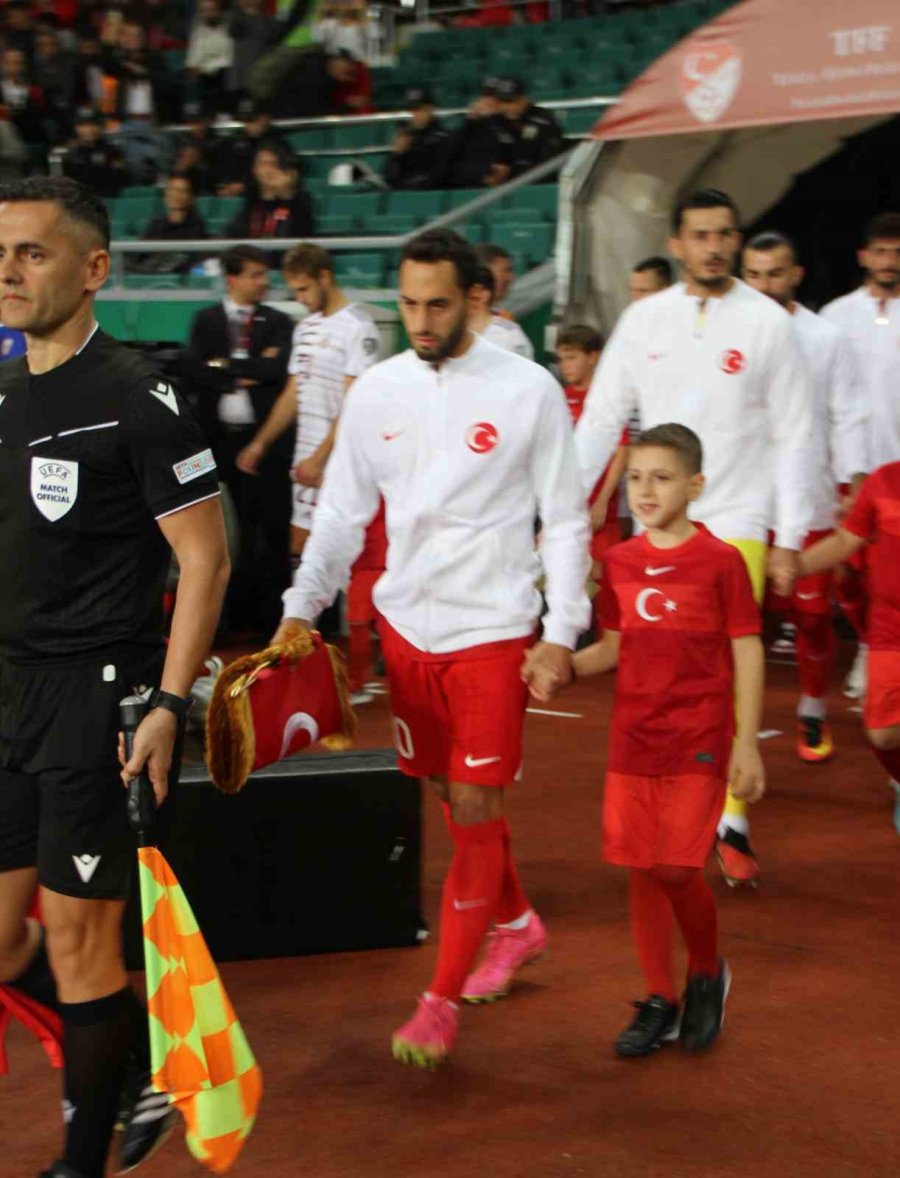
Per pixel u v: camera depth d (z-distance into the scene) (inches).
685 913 137.7
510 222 431.2
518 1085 134.3
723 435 183.2
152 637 110.8
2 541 107.9
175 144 526.9
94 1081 108.6
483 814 136.9
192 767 164.7
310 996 153.3
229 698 125.6
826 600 233.6
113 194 516.4
